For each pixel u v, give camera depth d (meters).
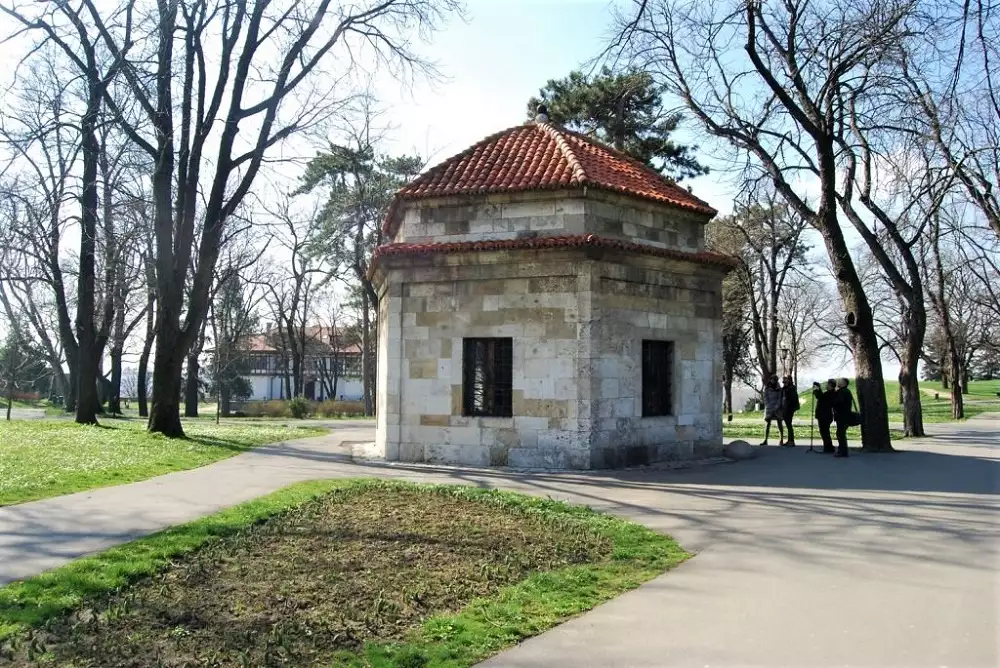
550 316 16.48
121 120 21.98
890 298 54.06
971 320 58.06
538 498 12.31
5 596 6.72
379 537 9.64
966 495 12.73
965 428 32.09
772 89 20.53
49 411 49.28
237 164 23.02
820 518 10.78
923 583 7.47
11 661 5.52
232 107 22.67
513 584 7.66
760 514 11.15
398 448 17.53
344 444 22.98
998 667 5.35
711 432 18.92
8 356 53.94
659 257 17.41
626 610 6.73
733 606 6.81
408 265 17.52
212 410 65.56
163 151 22.61
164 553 8.39
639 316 17.28
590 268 16.25
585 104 33.62
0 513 10.37
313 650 5.82
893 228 27.08
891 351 65.00
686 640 5.94
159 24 21.38
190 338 22.77
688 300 18.58
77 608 6.66
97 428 24.11
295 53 22.27
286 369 62.88
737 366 59.44
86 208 25.86
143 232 29.27
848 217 26.88
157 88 22.98
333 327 76.06
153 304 44.50
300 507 11.48
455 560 8.55
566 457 16.12
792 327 59.62
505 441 16.61
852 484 14.11
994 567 8.06
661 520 10.77
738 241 44.03
